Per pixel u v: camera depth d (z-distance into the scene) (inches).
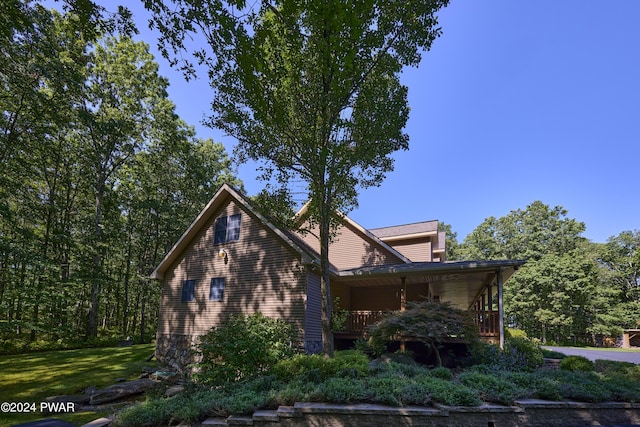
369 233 663.1
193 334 550.6
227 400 240.5
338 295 622.8
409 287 653.3
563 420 250.1
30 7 485.4
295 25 301.1
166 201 1034.1
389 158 402.6
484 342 410.6
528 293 1250.6
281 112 320.2
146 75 924.0
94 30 250.2
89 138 865.5
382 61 350.9
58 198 892.0
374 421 228.2
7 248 594.2
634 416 259.4
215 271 565.9
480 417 238.2
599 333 1194.6
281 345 402.3
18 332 770.2
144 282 1001.5
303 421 228.1
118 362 534.9
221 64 254.7
